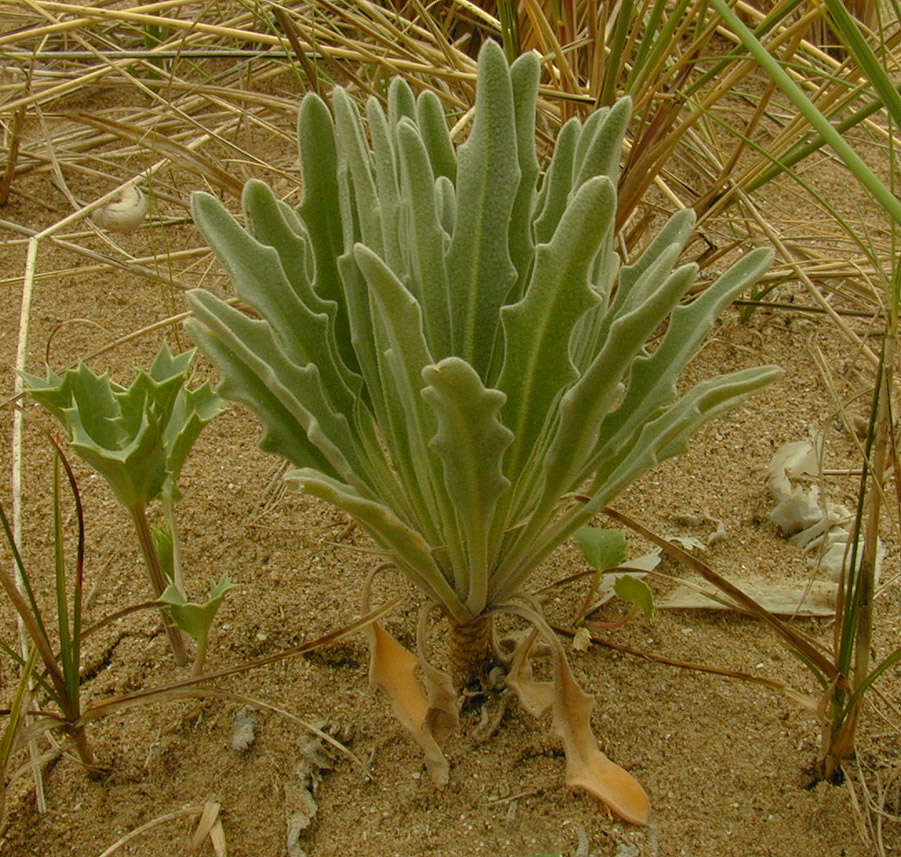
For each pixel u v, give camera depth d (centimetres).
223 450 47
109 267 56
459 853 32
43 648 31
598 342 33
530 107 30
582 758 33
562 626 39
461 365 25
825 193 66
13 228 56
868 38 58
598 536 36
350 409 32
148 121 67
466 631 34
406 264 31
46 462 46
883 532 43
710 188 57
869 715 36
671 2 63
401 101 33
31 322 54
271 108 62
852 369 52
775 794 34
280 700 36
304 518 43
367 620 33
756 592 41
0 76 71
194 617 34
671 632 39
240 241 31
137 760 35
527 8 51
